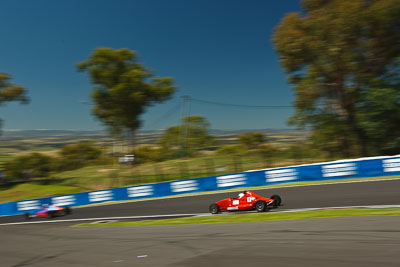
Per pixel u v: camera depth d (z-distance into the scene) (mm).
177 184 27312
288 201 17141
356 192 16781
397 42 33969
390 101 30953
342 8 31391
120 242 10484
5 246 12953
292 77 39469
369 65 35250
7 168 71688
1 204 32375
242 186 25375
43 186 43250
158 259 7691
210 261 7027
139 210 21844
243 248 7828
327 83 36156
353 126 35969
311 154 38438
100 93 57125
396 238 7230
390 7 30578
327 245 7270
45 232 15992
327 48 33000
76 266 8023
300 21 35250
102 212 23375
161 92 57875
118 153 60250
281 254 6926
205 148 71000
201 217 15492
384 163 20625
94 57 56438
